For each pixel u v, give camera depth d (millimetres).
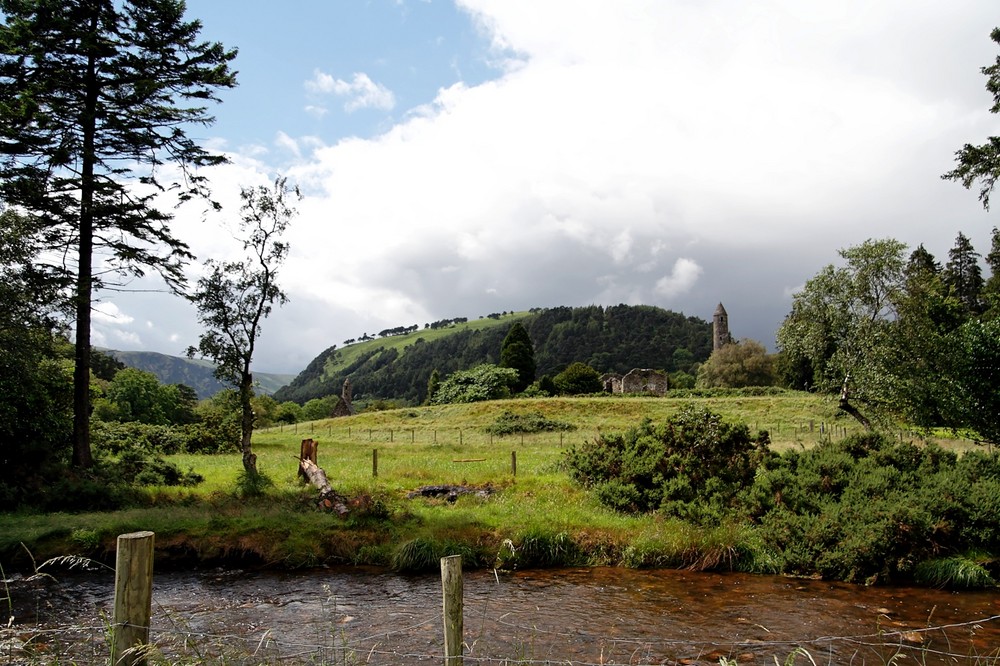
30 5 19906
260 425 74250
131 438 33094
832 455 14781
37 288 19406
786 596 10398
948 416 20859
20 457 17984
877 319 25703
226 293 21156
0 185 19344
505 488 18500
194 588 11102
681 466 15742
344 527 13906
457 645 4562
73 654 7027
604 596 10430
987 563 11219
